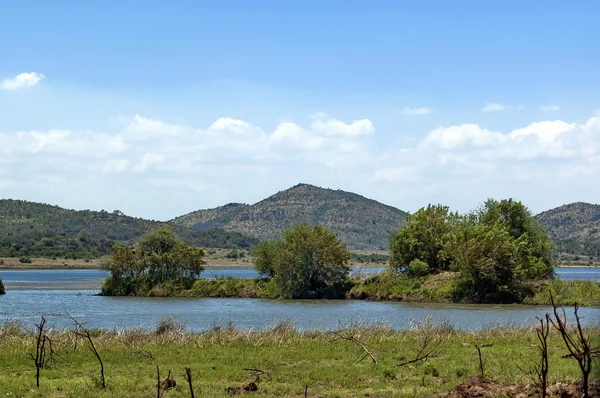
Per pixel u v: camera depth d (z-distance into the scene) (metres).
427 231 89.50
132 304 75.50
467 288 79.88
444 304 76.50
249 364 25.38
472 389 19.50
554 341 31.22
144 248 95.38
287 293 87.69
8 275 160.25
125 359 26.50
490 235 78.88
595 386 17.19
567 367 23.25
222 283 92.56
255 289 90.56
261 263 94.25
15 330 33.56
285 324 35.78
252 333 32.91
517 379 21.09
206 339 31.55
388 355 27.42
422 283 84.69
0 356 26.52
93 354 27.23
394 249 89.88
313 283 88.69
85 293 94.75
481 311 65.06
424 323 37.00
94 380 21.52
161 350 28.77
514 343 31.53
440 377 22.88
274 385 21.39
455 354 27.62
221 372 23.89
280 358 26.84
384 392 20.19
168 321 36.06
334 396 19.73
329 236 88.50
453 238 82.69
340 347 29.61
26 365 25.11
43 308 68.44
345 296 87.06
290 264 87.25
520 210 89.25
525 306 72.50
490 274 77.25
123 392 19.89
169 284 92.31
